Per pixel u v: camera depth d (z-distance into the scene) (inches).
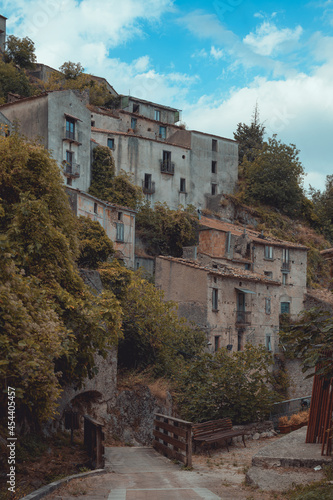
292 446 456.8
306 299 1761.8
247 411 692.1
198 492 371.6
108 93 2534.5
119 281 879.7
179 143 2217.0
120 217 1540.4
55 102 1620.3
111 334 521.7
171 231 1760.6
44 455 459.2
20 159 533.3
